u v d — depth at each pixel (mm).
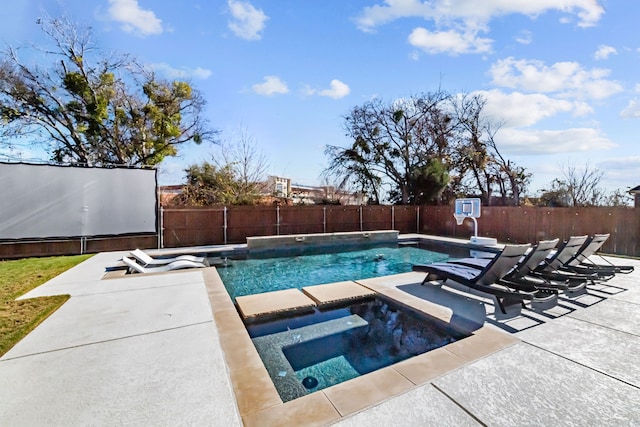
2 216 8312
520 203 17953
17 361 2520
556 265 5090
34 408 1940
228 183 16703
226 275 7375
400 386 2242
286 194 18938
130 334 3062
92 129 14312
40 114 14070
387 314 4379
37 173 8648
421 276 5891
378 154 18844
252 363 2557
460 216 10758
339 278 7090
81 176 9117
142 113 15477
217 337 3012
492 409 1981
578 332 3178
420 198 17609
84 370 2389
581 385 2244
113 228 9508
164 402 2016
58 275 5719
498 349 2803
